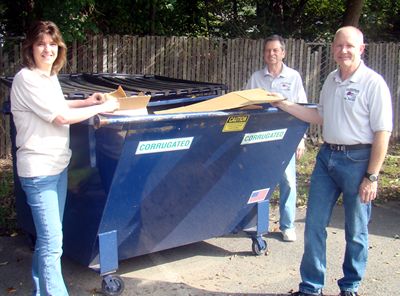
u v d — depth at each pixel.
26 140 3.31
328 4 11.71
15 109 3.33
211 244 5.09
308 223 3.84
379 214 6.09
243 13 11.34
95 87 4.75
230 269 4.55
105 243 3.86
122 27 9.19
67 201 3.98
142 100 3.65
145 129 3.46
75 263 4.59
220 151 3.99
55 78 3.49
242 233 5.38
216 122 3.77
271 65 5.00
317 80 9.51
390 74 10.01
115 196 3.68
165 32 9.89
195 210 4.23
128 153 3.50
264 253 4.87
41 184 3.33
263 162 4.36
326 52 9.52
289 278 4.39
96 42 8.04
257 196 4.62
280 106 3.98
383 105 3.45
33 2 7.64
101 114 3.39
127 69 8.34
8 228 5.36
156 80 5.52
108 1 8.81
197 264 4.64
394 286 4.27
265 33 11.14
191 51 8.73
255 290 4.16
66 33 7.02
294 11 11.59
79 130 3.67
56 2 7.06
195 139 3.77
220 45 8.85
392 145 9.82
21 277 4.32
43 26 3.29
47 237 3.38
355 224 3.70
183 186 3.99
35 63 3.34
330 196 3.78
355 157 3.58
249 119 3.95
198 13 10.52
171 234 4.24
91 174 3.69
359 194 3.62
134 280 4.30
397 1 12.03
